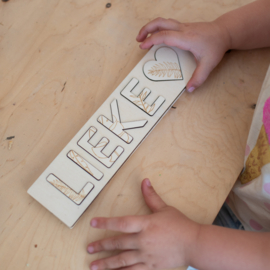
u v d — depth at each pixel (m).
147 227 0.43
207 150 0.48
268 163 0.45
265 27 0.54
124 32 0.55
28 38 0.53
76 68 0.52
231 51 0.55
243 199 0.57
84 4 0.57
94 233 0.43
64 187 0.43
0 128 0.47
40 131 0.47
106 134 0.46
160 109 0.48
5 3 0.55
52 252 0.42
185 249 0.42
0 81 0.50
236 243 0.42
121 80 0.52
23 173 0.45
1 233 0.42
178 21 0.55
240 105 0.52
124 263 0.42
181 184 0.46
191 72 0.51
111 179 0.45
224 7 0.59
